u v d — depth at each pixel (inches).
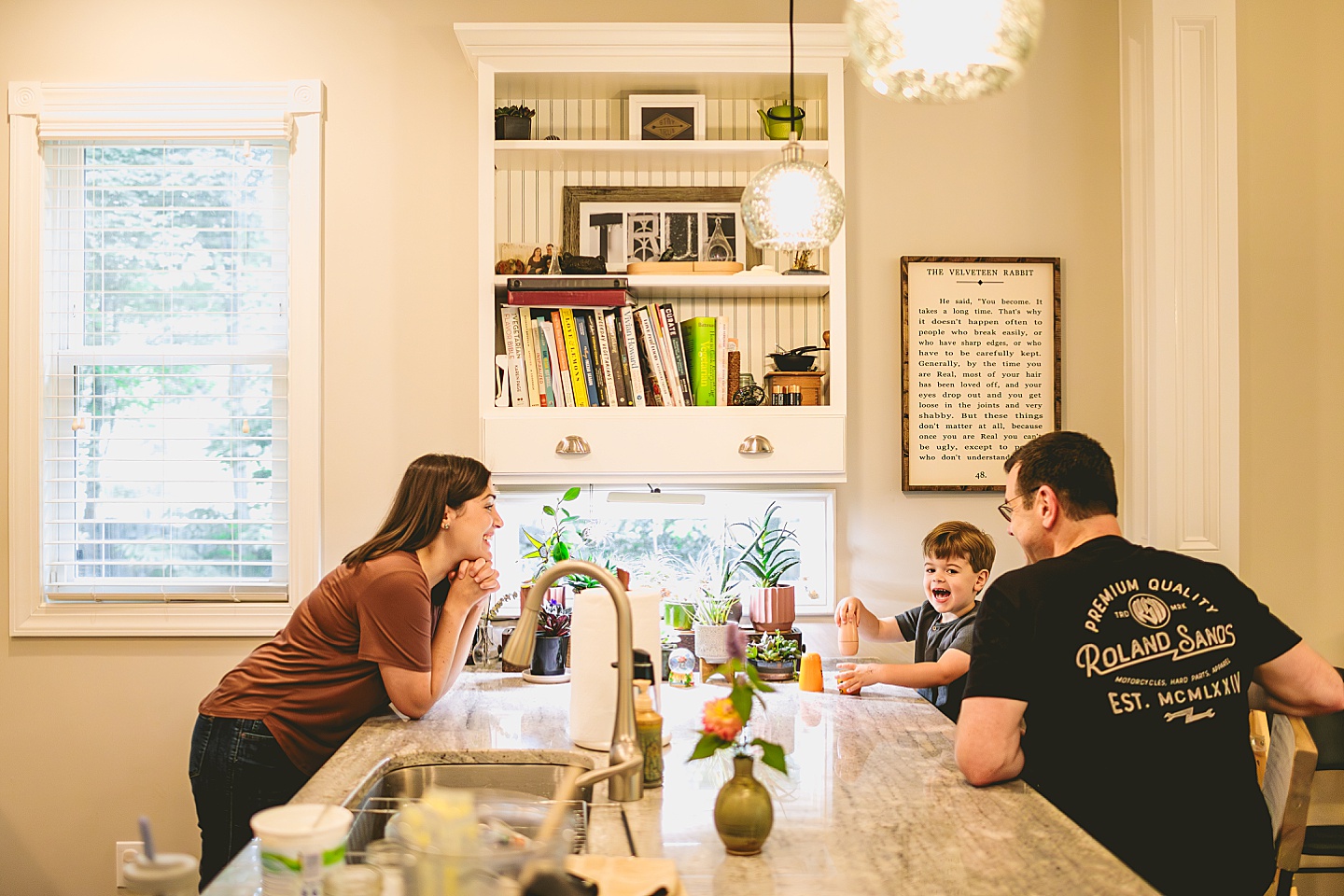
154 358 115.1
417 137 114.6
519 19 115.3
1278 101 116.1
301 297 112.7
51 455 113.6
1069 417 116.3
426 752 71.1
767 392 112.9
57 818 111.1
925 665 89.9
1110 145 116.6
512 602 111.3
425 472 88.0
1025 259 115.3
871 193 116.2
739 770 53.9
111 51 114.0
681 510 114.3
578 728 72.2
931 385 115.4
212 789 82.7
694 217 113.0
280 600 112.1
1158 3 109.0
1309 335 116.0
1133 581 66.1
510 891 41.9
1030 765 65.7
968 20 56.7
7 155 112.7
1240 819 63.9
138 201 115.3
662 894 47.0
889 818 58.8
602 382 105.7
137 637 111.7
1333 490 115.6
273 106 112.7
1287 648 68.4
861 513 116.0
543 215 113.5
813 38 104.8
